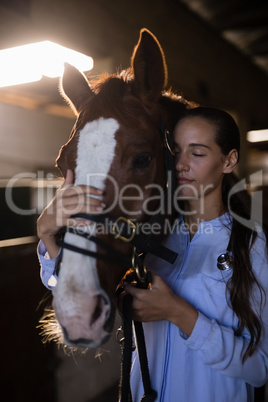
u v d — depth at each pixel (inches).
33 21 81.6
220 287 32.9
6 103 112.5
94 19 98.2
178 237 37.1
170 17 129.1
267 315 32.0
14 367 60.9
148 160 32.6
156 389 33.8
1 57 74.8
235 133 34.4
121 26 108.5
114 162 30.8
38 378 64.9
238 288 31.2
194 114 34.1
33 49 75.9
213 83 158.6
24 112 119.3
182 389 32.5
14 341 60.8
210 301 32.9
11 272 60.3
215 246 34.3
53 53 78.6
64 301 27.3
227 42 171.2
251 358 31.2
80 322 27.0
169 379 33.3
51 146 131.5
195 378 32.5
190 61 140.9
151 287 31.0
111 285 31.1
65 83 38.7
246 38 178.1
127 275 35.9
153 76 35.6
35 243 65.3
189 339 30.5
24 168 120.5
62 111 131.6
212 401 31.8
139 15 114.7
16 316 61.2
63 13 88.7
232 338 30.7
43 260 36.1
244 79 190.5
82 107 36.8
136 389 36.2
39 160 126.5
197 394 32.1
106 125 31.7
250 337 32.3
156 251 32.6
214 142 33.4
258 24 162.9
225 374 31.0
